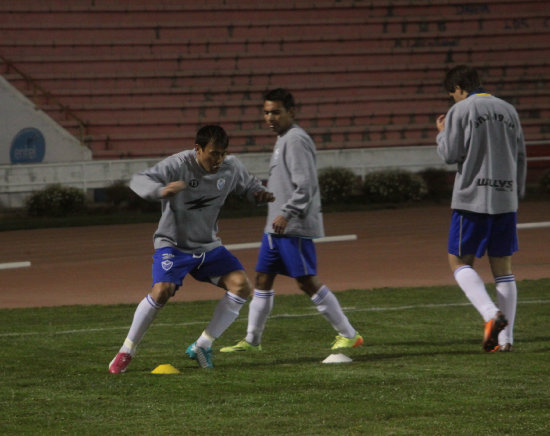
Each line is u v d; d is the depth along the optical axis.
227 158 10.95
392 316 15.02
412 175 44.06
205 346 10.86
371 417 7.93
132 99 52.06
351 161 46.50
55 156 47.56
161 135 50.56
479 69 56.47
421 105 54.41
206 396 8.97
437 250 26.55
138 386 9.56
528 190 45.56
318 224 11.91
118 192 41.56
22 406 8.64
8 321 15.62
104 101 51.69
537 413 7.94
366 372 10.05
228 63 54.72
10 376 10.30
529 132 53.31
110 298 19.30
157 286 10.62
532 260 23.42
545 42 57.94
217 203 10.84
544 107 54.38
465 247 11.48
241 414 8.16
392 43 57.25
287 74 54.66
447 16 58.19
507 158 11.31
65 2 54.59
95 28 54.38
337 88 54.59
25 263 25.56
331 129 52.28
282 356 11.61
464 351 11.45
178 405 8.58
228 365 10.98
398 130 53.06
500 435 7.23
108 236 33.66
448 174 46.53
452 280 20.52
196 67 54.28
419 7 58.47
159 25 55.12
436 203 43.81
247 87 53.47
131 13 55.41
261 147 51.00
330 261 24.70
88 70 52.88
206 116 52.09
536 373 9.77
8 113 46.75
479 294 11.09
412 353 11.40
